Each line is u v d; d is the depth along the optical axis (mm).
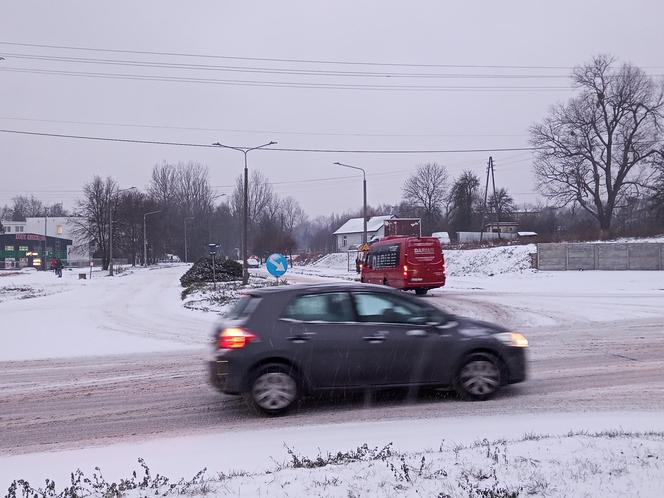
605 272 44406
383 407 7965
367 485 4625
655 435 5906
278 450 6262
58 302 29562
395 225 67938
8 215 167625
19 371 11602
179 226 114688
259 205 111125
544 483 4477
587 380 9375
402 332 8000
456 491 4422
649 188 58750
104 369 11555
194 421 7621
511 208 99312
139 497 4664
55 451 6566
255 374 7664
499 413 7504
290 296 7977
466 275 50375
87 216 83375
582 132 61406
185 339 15727
